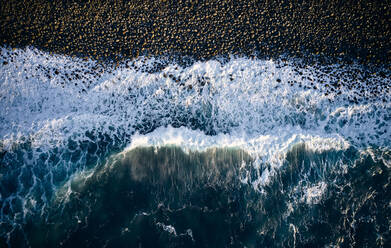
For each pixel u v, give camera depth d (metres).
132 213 4.75
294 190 5.00
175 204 4.86
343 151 5.34
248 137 5.50
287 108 5.68
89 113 5.66
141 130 5.58
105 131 5.55
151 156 5.30
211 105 5.70
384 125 5.59
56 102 5.70
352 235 4.62
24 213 4.72
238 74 5.82
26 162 5.20
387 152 5.31
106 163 5.24
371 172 5.11
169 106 5.71
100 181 5.04
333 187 5.00
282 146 5.38
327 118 5.63
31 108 5.65
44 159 5.23
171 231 4.62
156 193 4.96
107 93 5.77
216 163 5.26
